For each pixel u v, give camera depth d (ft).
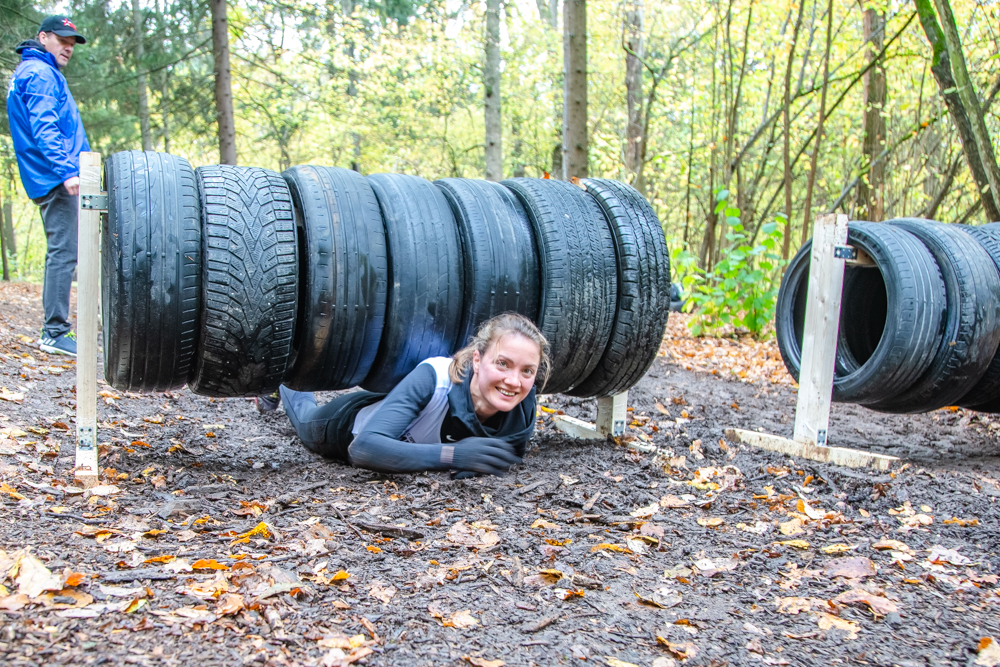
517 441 12.39
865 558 9.50
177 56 55.11
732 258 34.09
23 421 13.69
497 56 59.11
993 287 14.51
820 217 14.58
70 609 6.78
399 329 11.88
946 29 21.62
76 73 52.85
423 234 12.06
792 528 10.62
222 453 13.42
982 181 24.59
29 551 7.89
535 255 12.83
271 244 10.80
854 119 61.87
